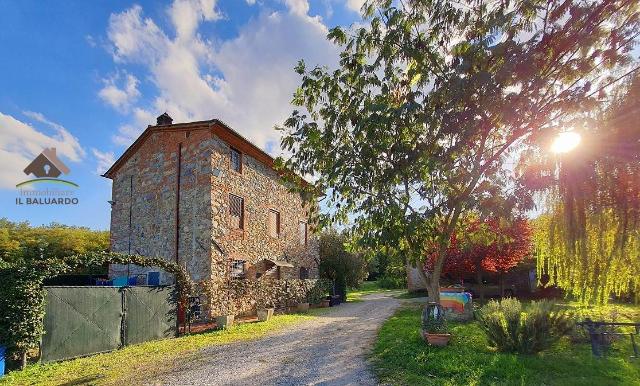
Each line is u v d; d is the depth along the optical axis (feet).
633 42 19.43
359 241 23.07
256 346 28.32
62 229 97.04
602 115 23.63
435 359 21.15
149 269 50.88
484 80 18.49
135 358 25.70
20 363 23.22
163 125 51.55
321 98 24.57
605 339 23.54
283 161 26.48
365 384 18.16
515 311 23.17
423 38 21.62
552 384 16.51
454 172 22.67
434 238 24.72
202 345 29.43
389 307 55.77
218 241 47.44
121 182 58.03
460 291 40.32
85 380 20.67
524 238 45.52
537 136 21.49
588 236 25.49
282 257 63.52
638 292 28.68
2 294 23.04
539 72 19.30
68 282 61.82
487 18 19.83
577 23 18.94
